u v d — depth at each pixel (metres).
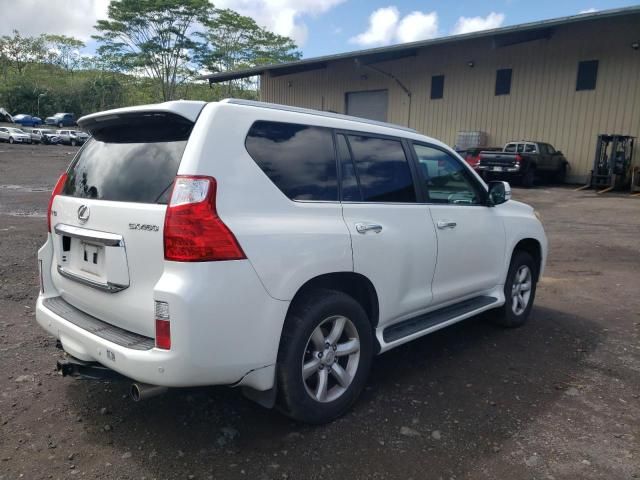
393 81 29.45
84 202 3.11
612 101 22.17
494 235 4.66
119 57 63.38
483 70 25.88
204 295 2.56
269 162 2.97
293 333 2.97
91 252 3.07
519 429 3.26
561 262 8.47
